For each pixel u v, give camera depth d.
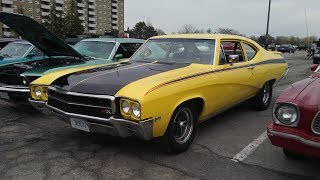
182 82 4.45
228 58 5.60
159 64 5.24
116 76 4.56
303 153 3.53
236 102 6.00
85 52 8.22
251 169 4.22
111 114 4.04
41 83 4.98
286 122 3.62
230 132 5.69
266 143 5.16
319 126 3.44
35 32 6.87
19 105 7.62
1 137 5.37
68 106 4.41
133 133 4.12
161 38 6.05
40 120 6.38
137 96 3.89
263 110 7.22
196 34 5.97
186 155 4.62
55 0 104.62
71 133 5.55
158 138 4.45
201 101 4.89
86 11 121.75
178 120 4.59
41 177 3.95
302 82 4.17
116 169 4.17
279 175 4.07
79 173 4.06
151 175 4.02
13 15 6.24
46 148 4.88
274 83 7.45
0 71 6.93
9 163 4.34
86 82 4.46
